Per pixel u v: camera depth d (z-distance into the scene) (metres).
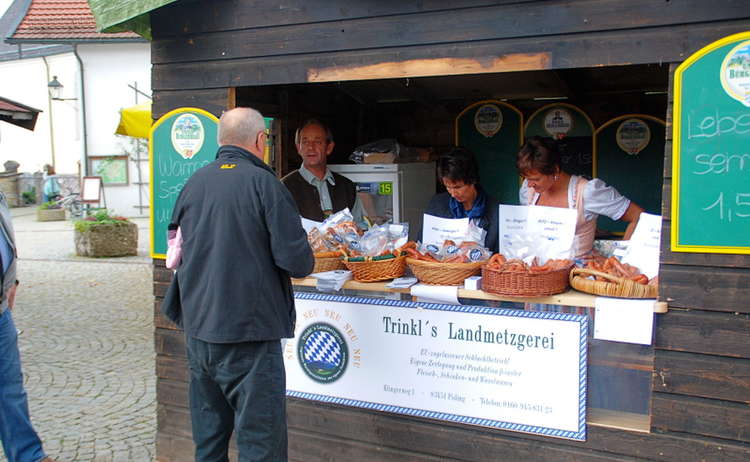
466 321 3.07
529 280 2.82
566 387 2.90
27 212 22.88
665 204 2.68
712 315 2.62
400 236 3.41
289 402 3.54
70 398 5.14
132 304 8.48
